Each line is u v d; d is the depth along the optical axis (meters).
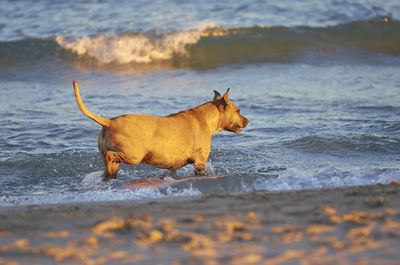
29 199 8.42
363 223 5.02
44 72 25.16
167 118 9.80
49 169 11.01
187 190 8.90
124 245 4.56
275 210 5.95
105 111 17.19
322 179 9.49
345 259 3.78
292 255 3.98
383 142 12.90
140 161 9.34
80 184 9.85
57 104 18.41
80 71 25.47
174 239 4.72
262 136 14.09
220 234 4.81
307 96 19.41
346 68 25.91
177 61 27.47
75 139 13.77
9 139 13.56
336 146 12.68
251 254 4.09
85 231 5.16
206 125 10.36
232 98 19.31
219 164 11.50
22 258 4.19
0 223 5.62
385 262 3.62
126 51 27.72
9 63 26.06
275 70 25.73
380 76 23.42
